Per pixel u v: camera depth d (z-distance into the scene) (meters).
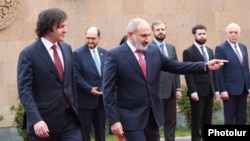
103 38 13.09
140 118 6.68
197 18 13.55
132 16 13.23
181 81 13.18
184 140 11.32
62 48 6.39
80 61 9.55
